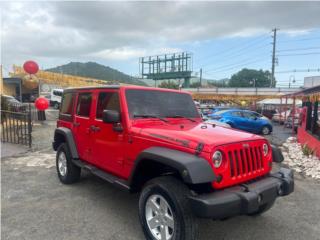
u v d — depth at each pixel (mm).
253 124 16938
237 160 3186
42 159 7695
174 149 3195
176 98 4637
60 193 5062
